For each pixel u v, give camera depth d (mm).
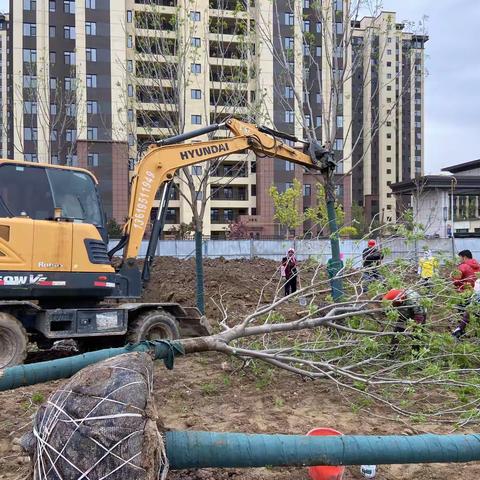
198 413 5543
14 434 4883
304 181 54000
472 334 6488
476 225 58469
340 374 5820
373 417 5484
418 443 2928
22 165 7379
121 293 8375
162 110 14281
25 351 7188
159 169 8773
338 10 11195
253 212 57688
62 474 2389
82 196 7895
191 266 16734
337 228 9633
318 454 2846
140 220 8617
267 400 5957
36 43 46469
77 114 29312
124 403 2496
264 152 9430
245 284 14008
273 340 7461
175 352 4516
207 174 12305
